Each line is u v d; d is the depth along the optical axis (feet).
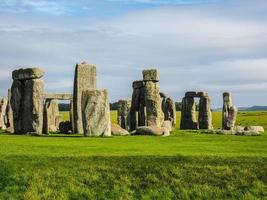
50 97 230.68
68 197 104.78
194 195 104.88
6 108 243.81
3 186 107.76
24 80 199.31
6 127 235.20
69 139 157.69
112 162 115.96
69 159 117.60
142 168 113.09
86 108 175.73
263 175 109.29
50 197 104.53
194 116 270.46
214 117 426.10
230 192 105.29
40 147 133.90
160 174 110.93
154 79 210.38
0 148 130.93
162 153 123.44
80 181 108.99
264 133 199.21
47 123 199.62
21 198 104.47
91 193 105.81
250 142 154.92
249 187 106.42
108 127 176.65
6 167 112.57
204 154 121.90
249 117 413.80
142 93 221.05
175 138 166.30
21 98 199.00
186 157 117.80
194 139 163.22
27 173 110.93
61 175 110.42
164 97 269.85
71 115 212.84
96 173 111.45
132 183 108.68
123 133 183.83
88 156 119.65
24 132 195.62
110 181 109.19
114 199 104.32
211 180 108.68
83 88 200.54
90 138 162.50
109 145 140.56
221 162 115.03
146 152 125.49
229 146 141.79
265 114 468.34
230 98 247.91
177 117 431.84
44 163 115.34
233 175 109.91
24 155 120.37
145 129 183.93
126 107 258.37
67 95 232.94
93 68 203.00
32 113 193.16
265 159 116.67
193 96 270.46
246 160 115.96
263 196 104.06
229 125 244.63
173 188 107.04
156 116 208.64
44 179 109.40
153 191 106.22
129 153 123.34
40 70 196.75
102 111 175.73
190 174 110.63
